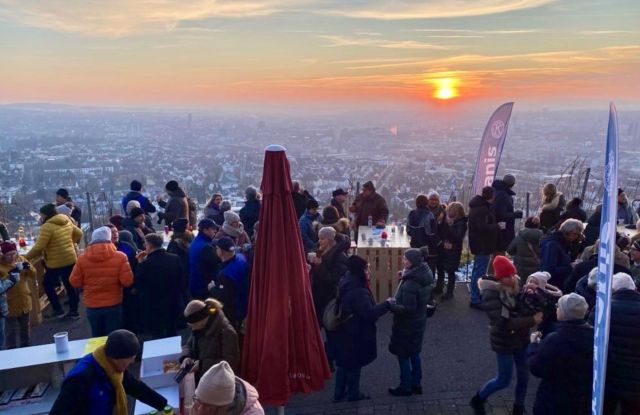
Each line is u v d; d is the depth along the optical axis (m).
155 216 11.23
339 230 7.73
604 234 3.42
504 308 4.81
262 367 4.32
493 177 11.18
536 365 4.12
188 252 7.39
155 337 6.60
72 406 3.52
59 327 7.86
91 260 6.21
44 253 7.85
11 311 6.65
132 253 7.06
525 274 7.35
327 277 6.27
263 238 4.38
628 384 4.12
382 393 5.81
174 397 4.64
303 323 4.46
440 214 8.56
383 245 8.47
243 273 5.74
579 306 4.01
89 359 3.67
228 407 2.99
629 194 11.38
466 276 9.79
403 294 5.30
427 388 5.86
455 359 6.56
